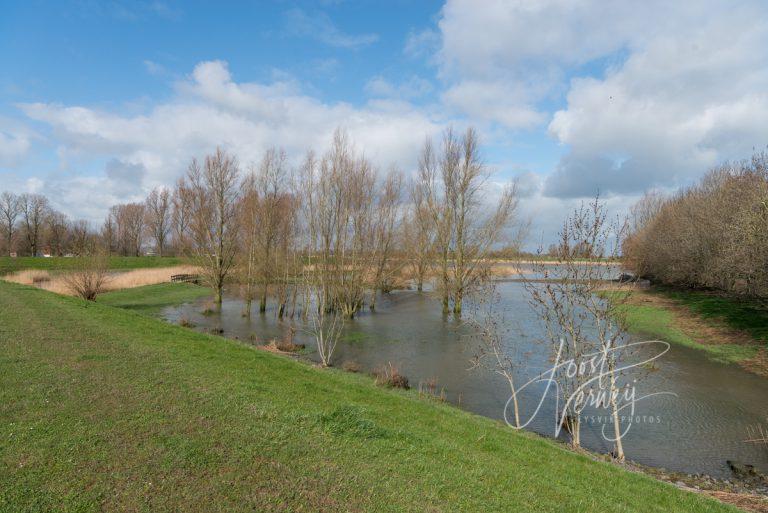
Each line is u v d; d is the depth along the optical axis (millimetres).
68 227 96812
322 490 5344
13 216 84375
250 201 34906
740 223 24297
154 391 8188
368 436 7297
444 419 10086
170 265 75312
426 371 18828
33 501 4551
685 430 13406
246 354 13492
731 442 12617
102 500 4668
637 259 42906
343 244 29641
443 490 5883
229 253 38094
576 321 25938
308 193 26188
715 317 29203
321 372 13609
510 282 57125
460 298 33562
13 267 56469
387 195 37062
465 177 34094
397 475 6066
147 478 5168
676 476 10648
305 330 27188
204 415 7203
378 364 19766
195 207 38062
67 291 31094
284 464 5867
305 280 29188
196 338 15094
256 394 8742
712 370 19391
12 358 9719
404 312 35250
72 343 11688
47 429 6234
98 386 8242
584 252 12539
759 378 18312
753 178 29297
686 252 39250
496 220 34062
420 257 42250
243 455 5957
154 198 96375
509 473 7047
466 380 17656
